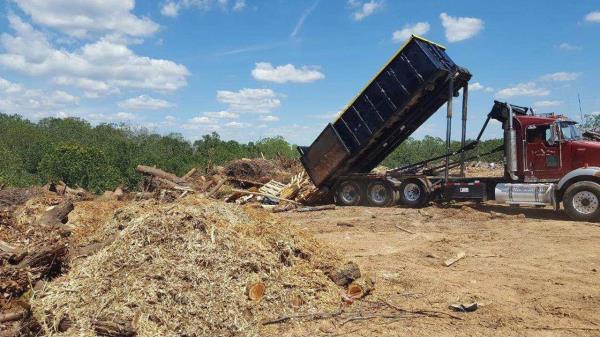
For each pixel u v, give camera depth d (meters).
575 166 13.02
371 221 13.26
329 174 16.97
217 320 5.14
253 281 5.72
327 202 18.33
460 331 5.32
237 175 22.34
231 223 6.55
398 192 16.55
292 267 6.28
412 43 14.34
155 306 5.07
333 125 16.23
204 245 5.91
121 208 7.41
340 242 10.34
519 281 7.16
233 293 5.47
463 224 12.48
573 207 12.63
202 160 29.36
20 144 32.53
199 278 5.47
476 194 14.81
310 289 6.01
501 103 13.95
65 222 9.20
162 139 36.78
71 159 21.08
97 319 4.88
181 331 4.94
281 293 5.77
